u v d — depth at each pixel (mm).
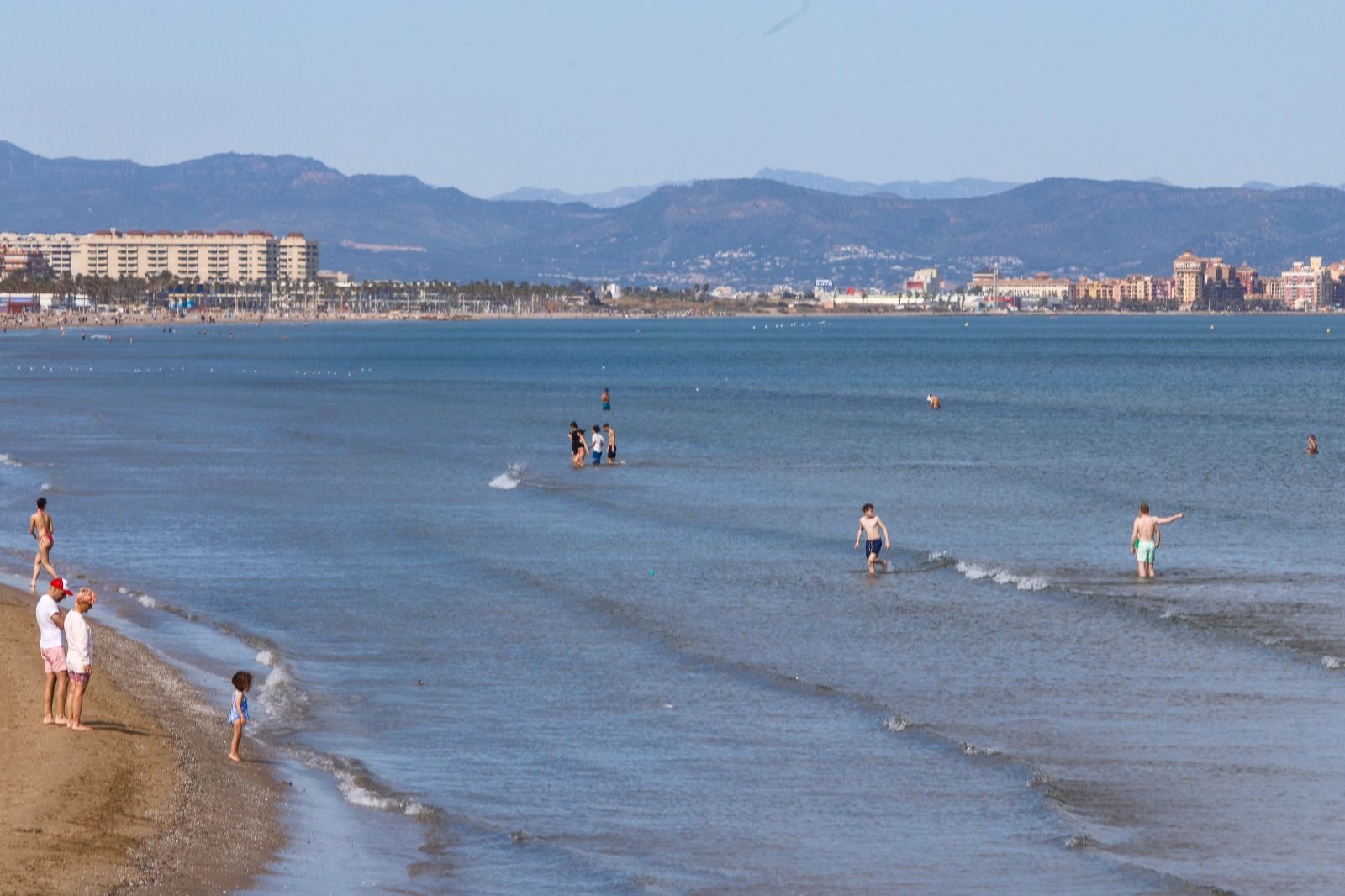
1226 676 83875
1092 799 63188
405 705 78750
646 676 85000
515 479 182250
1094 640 93438
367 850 56562
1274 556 125688
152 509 155000
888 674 85000
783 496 168625
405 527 142500
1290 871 54969
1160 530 141250
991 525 145375
